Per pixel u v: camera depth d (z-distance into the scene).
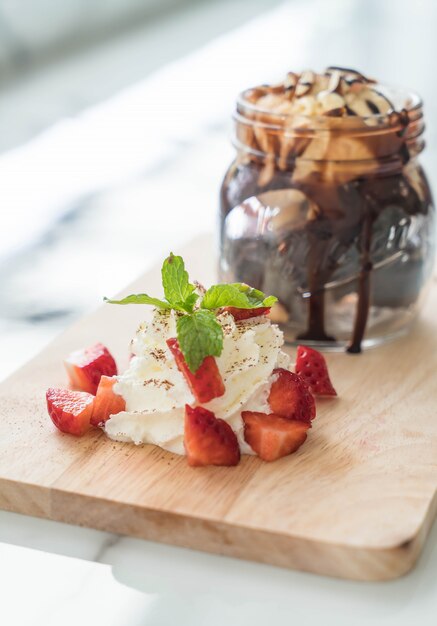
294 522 0.41
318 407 0.48
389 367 0.51
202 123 0.84
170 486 0.43
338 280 0.51
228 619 0.38
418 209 0.52
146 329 0.47
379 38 1.16
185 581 0.40
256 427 0.44
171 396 0.45
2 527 0.42
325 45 1.12
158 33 1.13
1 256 0.63
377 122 0.50
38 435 0.46
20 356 0.53
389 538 0.40
